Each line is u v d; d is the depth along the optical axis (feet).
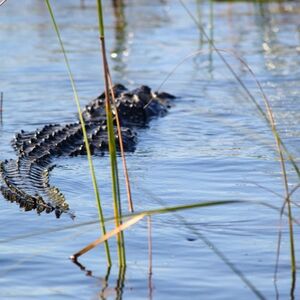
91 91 146.20
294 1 273.33
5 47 195.00
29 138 105.29
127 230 69.82
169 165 93.76
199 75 161.17
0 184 83.41
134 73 164.14
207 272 59.77
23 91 145.18
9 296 55.47
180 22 235.61
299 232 68.33
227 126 115.96
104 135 105.91
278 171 89.45
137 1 289.53
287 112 122.83
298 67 164.25
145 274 59.52
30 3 285.64
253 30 217.56
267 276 58.75
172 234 68.59
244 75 158.51
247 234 68.23
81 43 201.87
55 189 79.66
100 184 85.20
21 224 71.31
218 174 89.04
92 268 60.85
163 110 129.39
